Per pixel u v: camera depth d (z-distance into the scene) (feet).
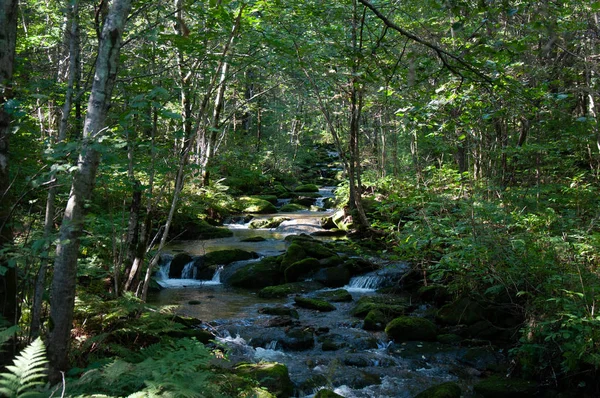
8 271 11.71
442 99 18.21
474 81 15.72
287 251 40.06
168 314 19.85
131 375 11.95
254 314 29.14
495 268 22.66
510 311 24.36
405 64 17.83
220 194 66.18
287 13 31.37
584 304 18.24
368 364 22.17
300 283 36.29
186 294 34.24
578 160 39.70
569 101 29.19
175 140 25.41
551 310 19.48
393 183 53.67
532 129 37.91
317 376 20.27
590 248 20.77
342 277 37.04
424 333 25.13
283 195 85.15
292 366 21.39
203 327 25.53
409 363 22.39
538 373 19.84
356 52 16.43
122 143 12.40
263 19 26.76
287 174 98.73
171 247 45.88
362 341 24.53
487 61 14.78
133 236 21.06
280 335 24.48
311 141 123.34
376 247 42.09
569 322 17.54
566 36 25.18
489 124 34.35
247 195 80.69
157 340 18.66
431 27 29.55
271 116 107.34
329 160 121.90
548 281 19.86
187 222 52.06
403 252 31.22
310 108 68.54
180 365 11.71
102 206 27.96
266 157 92.89
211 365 17.33
